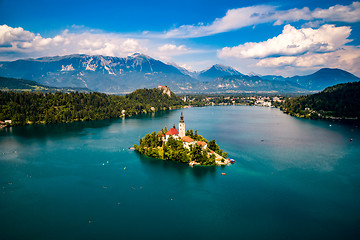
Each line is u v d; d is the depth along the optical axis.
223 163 188.62
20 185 149.50
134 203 129.12
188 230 107.44
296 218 116.62
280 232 106.62
